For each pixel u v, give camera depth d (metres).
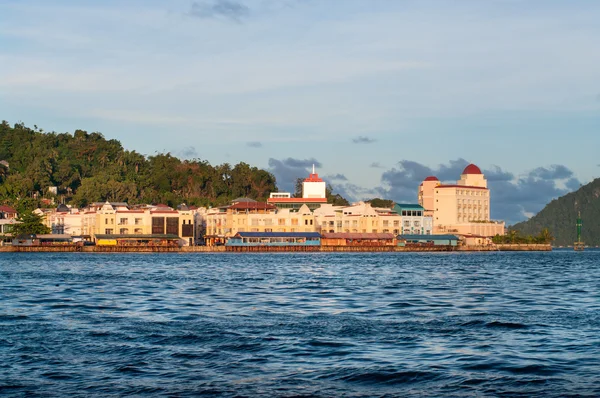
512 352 47.47
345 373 42.00
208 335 53.69
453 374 41.69
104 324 59.03
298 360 45.34
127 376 41.50
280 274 129.00
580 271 146.38
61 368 43.31
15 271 135.25
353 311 68.25
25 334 54.06
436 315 65.00
